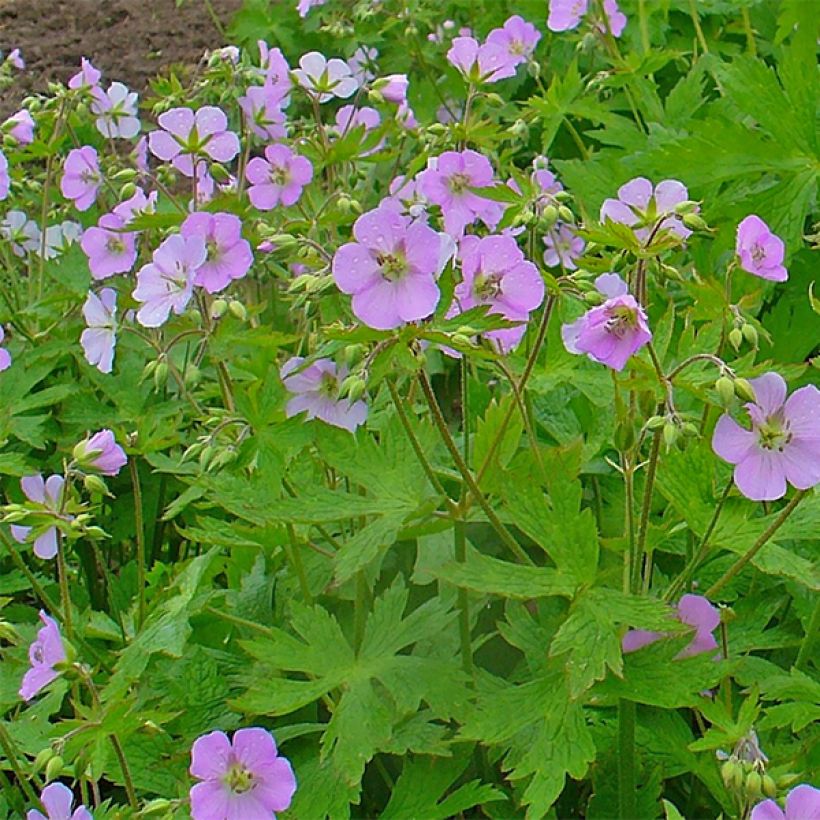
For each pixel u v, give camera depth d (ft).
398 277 2.05
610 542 2.19
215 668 2.33
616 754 2.28
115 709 2.13
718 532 2.20
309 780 2.20
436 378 3.14
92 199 3.05
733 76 2.86
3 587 2.69
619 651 2.06
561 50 4.19
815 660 2.37
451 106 4.03
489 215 2.60
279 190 2.75
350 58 4.29
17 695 2.40
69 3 5.76
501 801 2.28
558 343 2.48
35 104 3.15
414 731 2.20
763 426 2.06
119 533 2.89
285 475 2.31
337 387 2.27
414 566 2.49
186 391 2.50
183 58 5.37
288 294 2.27
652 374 2.07
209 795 2.08
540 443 2.61
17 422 2.85
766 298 2.85
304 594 2.39
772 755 2.23
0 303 3.13
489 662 2.41
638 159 2.99
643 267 2.11
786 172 2.84
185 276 2.33
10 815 2.40
